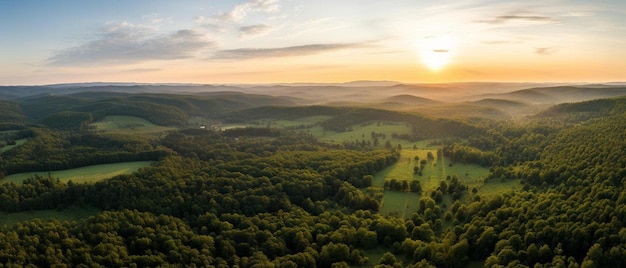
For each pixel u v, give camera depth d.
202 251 125.62
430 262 123.00
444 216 161.00
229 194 165.25
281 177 187.12
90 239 123.38
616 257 97.81
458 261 122.88
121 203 154.00
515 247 116.06
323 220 151.12
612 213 111.31
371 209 172.88
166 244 125.44
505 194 160.75
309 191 177.88
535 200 141.62
